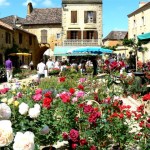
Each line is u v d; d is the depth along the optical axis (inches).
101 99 366.6
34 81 607.8
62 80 542.3
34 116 193.5
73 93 317.7
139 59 1606.8
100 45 1952.5
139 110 257.9
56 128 256.8
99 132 244.2
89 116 238.7
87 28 1959.9
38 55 2124.8
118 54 2252.7
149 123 240.5
